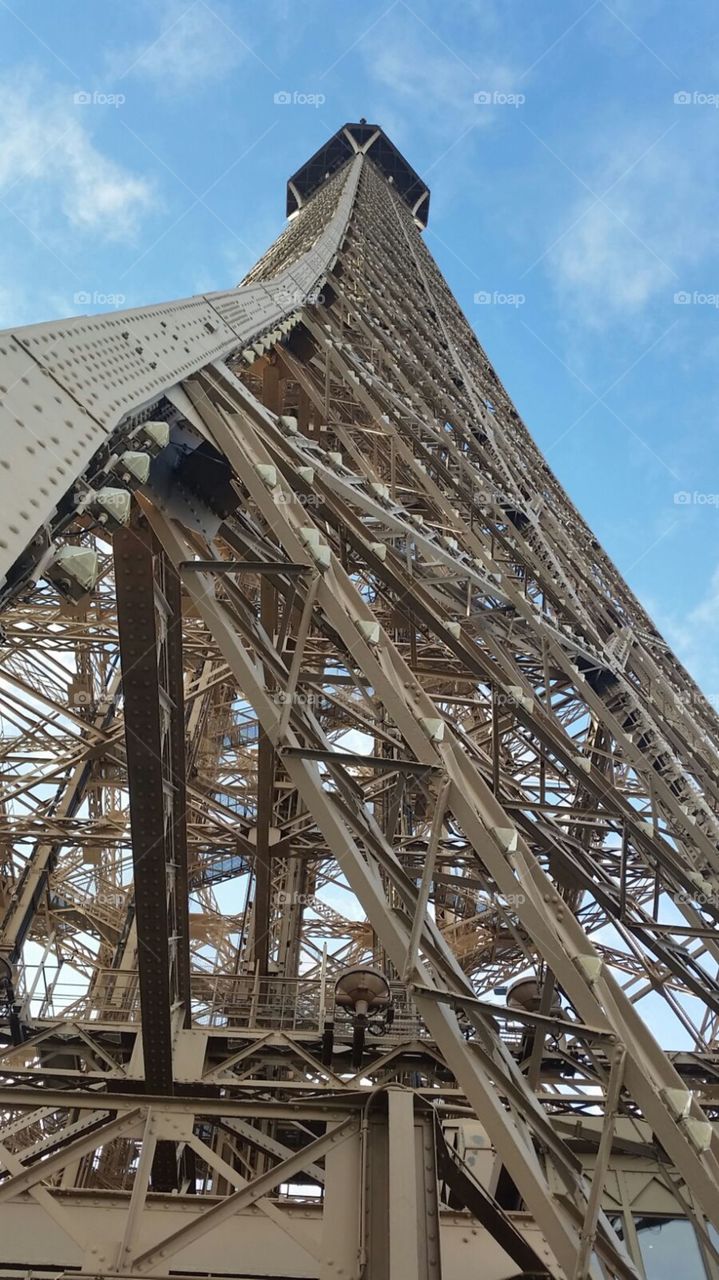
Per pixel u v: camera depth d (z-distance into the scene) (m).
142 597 10.66
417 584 15.46
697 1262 13.49
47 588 26.84
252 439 11.32
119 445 8.25
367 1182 8.62
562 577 26.66
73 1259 9.81
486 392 55.41
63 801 26.14
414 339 42.75
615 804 14.31
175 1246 8.55
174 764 12.80
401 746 11.77
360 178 99.44
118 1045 16.28
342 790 9.02
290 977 20.62
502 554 25.86
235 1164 17.06
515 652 21.89
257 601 28.31
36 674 29.88
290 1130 16.81
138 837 11.89
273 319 19.25
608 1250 7.09
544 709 17.36
